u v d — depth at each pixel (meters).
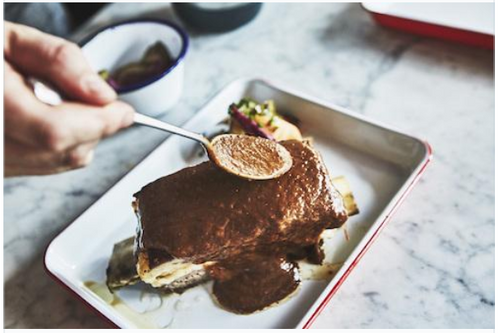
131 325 0.42
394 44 0.64
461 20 0.62
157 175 0.53
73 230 0.48
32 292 0.48
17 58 0.39
